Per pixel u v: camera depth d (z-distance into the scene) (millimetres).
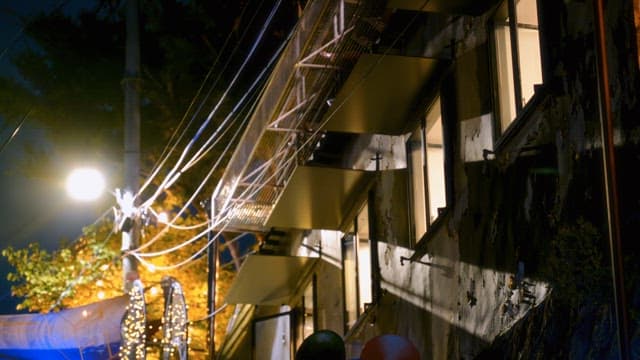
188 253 23438
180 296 15445
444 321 11078
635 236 7281
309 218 14688
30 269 21266
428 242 11648
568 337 8109
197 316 22641
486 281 10000
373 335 13391
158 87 25344
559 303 8367
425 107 11773
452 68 11062
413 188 12414
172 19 25719
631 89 7473
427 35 11852
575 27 8367
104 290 21406
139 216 15336
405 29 11523
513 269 9367
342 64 11875
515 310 9273
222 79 25047
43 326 15180
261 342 18828
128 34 15727
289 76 12562
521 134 9344
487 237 10016
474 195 10383
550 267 8617
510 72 10094
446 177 11062
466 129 10680
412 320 12094
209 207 17422
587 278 7945
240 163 14914
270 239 16922
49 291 21156
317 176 13219
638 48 7430
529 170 9148
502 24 10266
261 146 14203
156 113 25672
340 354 5461
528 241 9102
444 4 10344
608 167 5883
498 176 9805
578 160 8242
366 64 10883
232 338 19969
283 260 16109
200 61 25312
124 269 15125
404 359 5297
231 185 15508
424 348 11680
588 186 8055
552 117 8734
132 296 14750
